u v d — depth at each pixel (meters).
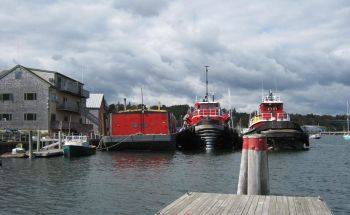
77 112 76.00
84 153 44.97
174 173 28.23
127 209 16.83
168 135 49.62
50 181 24.75
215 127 50.22
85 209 16.91
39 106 65.31
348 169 30.53
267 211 8.90
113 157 43.03
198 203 9.55
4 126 65.44
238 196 10.23
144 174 27.88
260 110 54.41
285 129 47.97
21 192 20.89
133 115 53.25
